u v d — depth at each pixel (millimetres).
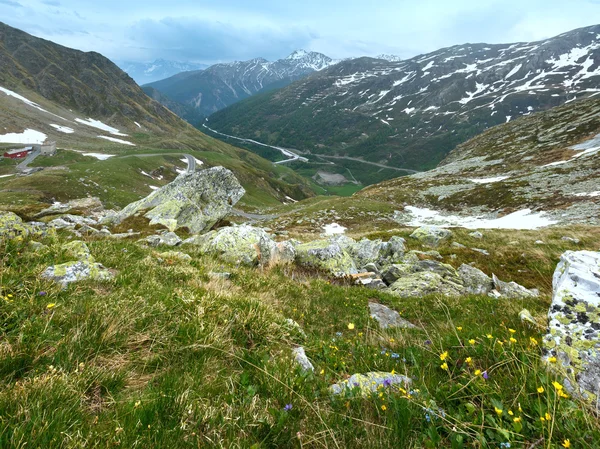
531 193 67062
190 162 189125
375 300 12047
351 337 7402
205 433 3066
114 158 150250
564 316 4375
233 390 3766
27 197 85750
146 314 5273
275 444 3051
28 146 149375
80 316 4789
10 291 5156
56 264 6844
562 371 3734
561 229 33375
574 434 2805
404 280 15305
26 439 2604
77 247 8250
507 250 24641
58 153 149500
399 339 6105
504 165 99000
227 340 5105
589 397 3344
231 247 15805
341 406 3605
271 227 69688
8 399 2996
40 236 8977
